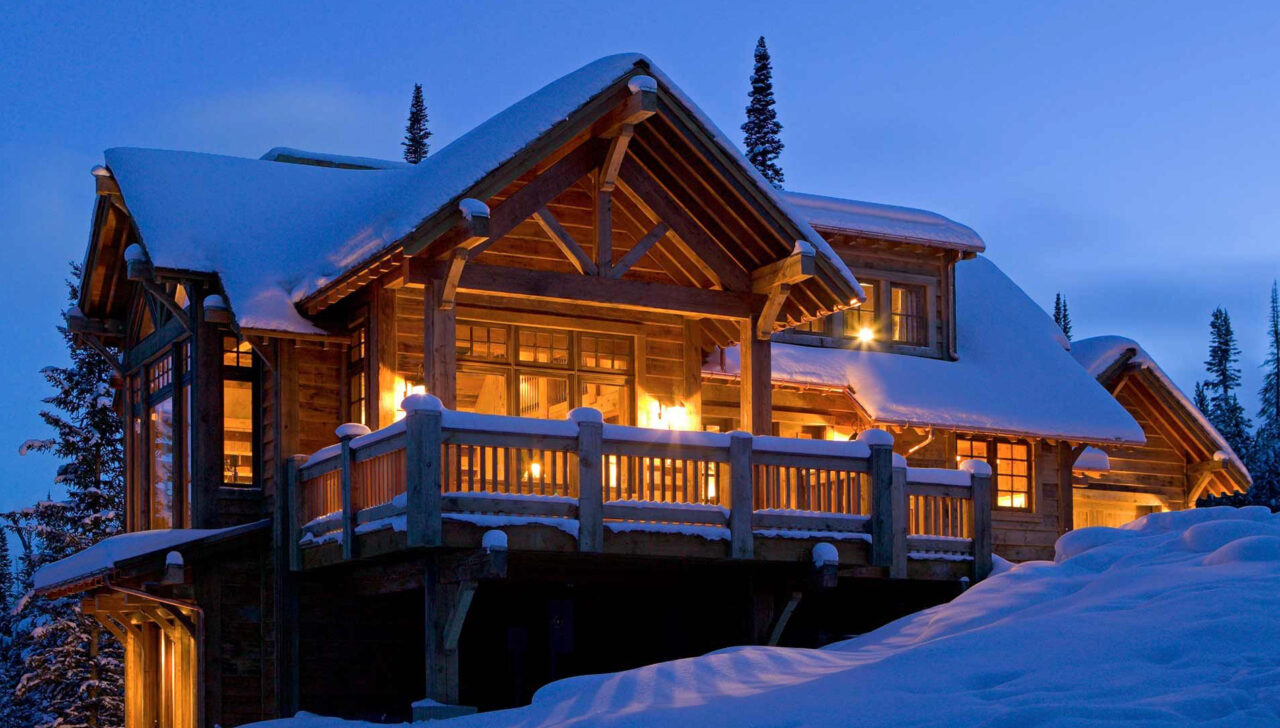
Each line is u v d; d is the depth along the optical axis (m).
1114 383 27.67
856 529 16.84
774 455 16.52
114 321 23.34
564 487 15.41
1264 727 8.30
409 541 13.91
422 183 16.78
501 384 18.19
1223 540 14.18
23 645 35.56
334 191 21.17
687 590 18.44
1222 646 10.19
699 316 18.61
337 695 17.53
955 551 17.98
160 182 20.06
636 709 11.35
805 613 19.06
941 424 22.73
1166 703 8.82
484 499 14.39
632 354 18.70
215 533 17.67
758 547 16.14
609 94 16.25
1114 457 27.34
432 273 15.95
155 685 20.83
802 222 17.53
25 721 34.72
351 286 16.64
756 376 18.12
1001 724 8.83
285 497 17.48
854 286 17.64
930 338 25.22
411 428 14.07
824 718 9.84
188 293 19.17
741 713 10.50
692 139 16.84
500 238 17.66
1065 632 11.16
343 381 18.25
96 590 20.27
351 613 17.78
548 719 12.14
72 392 33.28
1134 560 14.48
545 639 18.27
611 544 15.10
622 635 18.61
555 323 18.20
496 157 15.58
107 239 21.89
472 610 18.27
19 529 32.66
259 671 17.83
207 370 19.00
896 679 10.75
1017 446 24.94
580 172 17.23
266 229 19.50
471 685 18.08
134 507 22.80
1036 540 24.70
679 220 17.94
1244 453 49.66
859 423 23.31
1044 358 26.31
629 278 18.73
